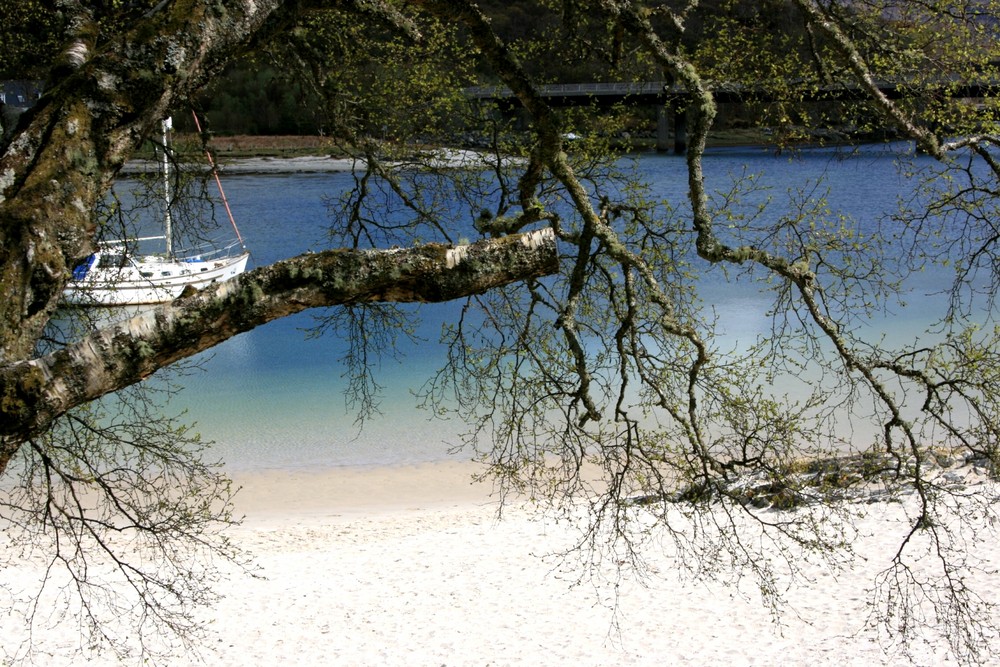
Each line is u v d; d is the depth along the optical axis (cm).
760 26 749
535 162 538
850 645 1027
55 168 301
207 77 340
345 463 1856
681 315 647
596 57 701
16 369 262
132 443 750
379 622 1161
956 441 1599
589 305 675
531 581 1260
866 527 1266
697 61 753
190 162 846
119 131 316
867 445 1667
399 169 816
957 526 1245
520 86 500
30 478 677
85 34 365
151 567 1327
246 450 1931
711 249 504
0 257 285
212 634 1140
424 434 2011
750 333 2369
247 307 285
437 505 1622
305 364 2541
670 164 3406
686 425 553
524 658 1059
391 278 296
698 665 1020
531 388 614
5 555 1371
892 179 4288
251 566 1354
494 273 306
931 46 739
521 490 633
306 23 757
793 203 746
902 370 629
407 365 2470
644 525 1360
